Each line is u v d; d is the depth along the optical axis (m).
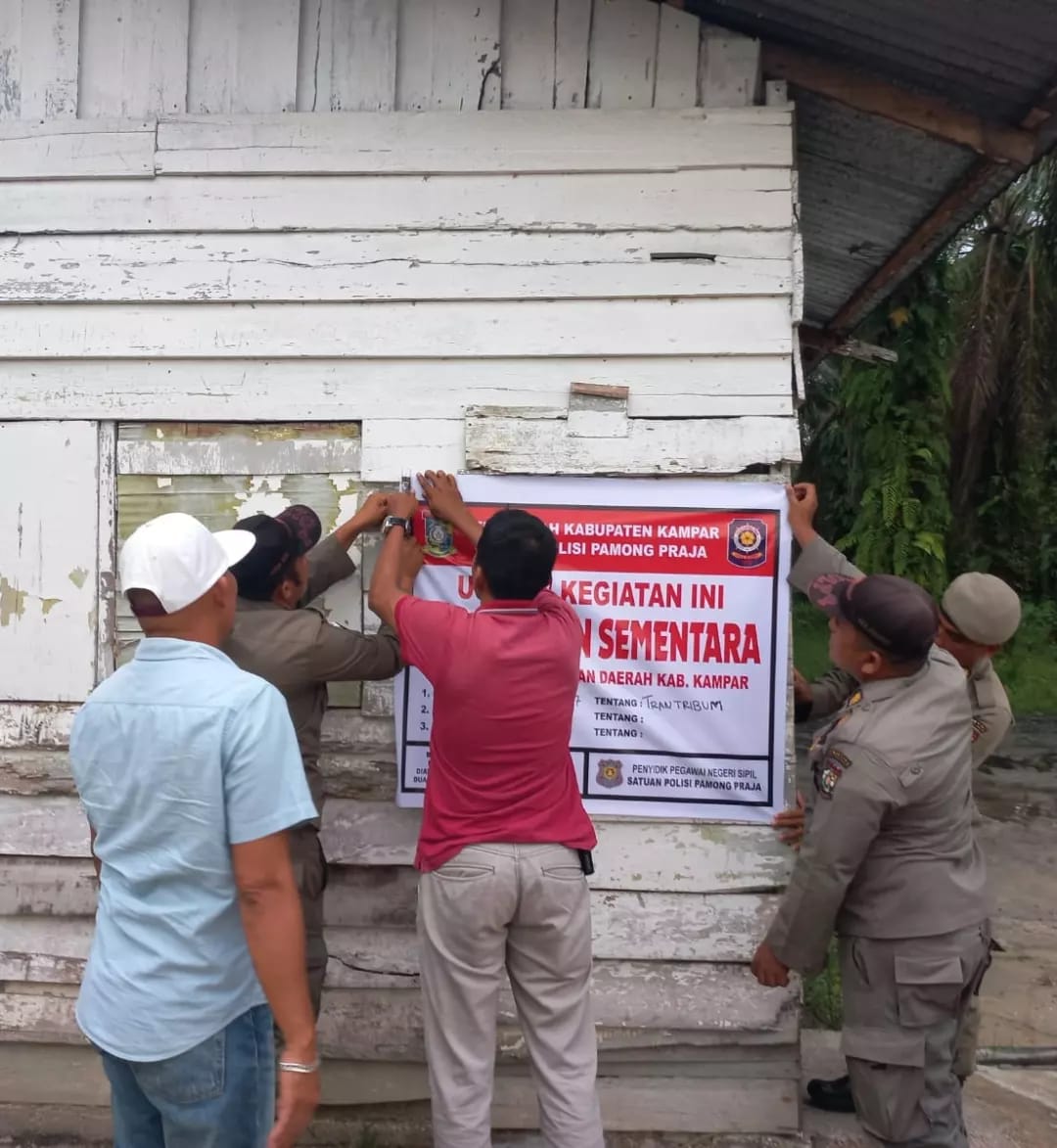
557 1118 2.33
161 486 3.04
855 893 2.36
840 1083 3.09
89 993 1.86
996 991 4.03
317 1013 2.65
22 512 3.05
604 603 2.91
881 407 6.43
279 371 3.01
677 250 2.92
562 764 2.40
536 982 2.37
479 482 2.93
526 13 2.97
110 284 3.03
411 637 2.34
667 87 2.95
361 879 2.97
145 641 1.88
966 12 2.58
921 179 3.64
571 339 2.95
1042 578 12.87
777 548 2.88
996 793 7.11
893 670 2.36
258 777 1.76
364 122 2.98
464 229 2.96
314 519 2.88
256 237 3.01
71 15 3.05
